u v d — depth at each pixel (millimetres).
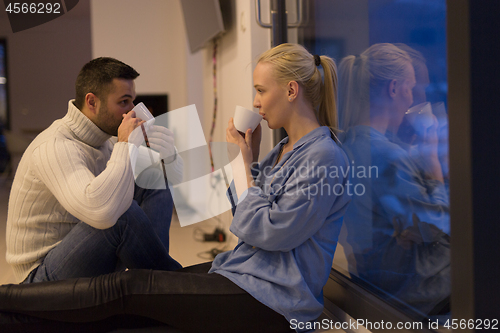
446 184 1048
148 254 1338
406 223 1200
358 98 1466
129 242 1301
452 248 848
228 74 2811
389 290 1280
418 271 1146
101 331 1174
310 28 1886
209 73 3447
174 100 5062
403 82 1204
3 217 4047
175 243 2803
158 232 1604
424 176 1126
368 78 1392
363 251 1441
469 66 779
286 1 2027
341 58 1593
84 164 1303
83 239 1260
